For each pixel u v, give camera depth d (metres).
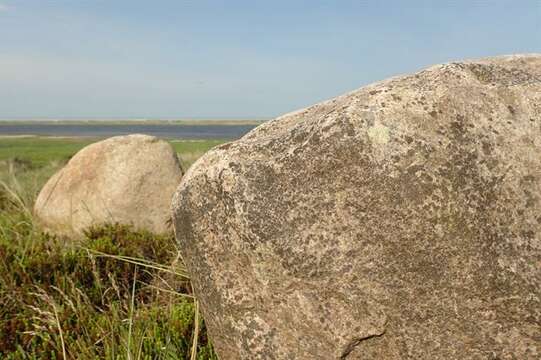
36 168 15.43
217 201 2.10
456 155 1.88
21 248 4.30
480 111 1.94
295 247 1.95
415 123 1.91
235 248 2.09
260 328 2.12
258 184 2.00
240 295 2.14
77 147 40.22
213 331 2.30
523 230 1.86
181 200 2.24
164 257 4.59
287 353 2.09
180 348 2.90
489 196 1.87
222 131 106.94
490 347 1.92
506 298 1.87
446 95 1.95
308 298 2.00
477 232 1.86
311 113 2.33
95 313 3.39
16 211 6.51
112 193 5.68
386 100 1.96
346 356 2.02
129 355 2.57
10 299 3.54
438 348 1.94
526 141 1.91
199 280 2.27
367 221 1.90
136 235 5.05
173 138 63.91
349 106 1.98
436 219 1.86
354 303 1.95
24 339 3.17
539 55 2.32
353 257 1.92
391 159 1.88
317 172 1.94
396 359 1.98
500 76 2.08
